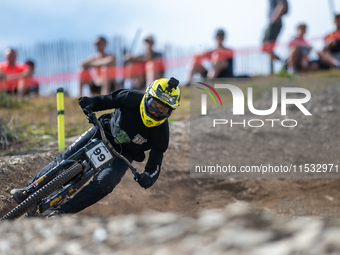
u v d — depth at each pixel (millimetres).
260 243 5625
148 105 11969
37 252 6789
